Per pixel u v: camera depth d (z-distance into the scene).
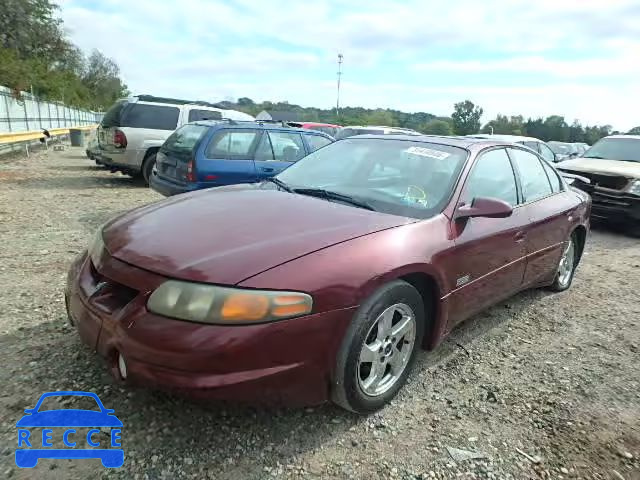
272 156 7.09
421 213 2.91
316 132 7.78
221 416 2.44
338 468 2.17
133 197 8.85
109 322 2.15
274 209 2.81
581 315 4.27
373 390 2.52
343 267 2.28
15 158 14.66
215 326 1.99
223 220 2.60
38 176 11.04
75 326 2.42
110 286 2.31
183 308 2.02
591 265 6.04
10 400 2.45
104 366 2.79
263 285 2.07
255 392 2.05
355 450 2.29
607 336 3.86
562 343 3.67
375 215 2.81
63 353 2.92
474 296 3.17
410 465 2.22
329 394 2.34
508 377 3.10
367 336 2.36
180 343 1.97
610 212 7.87
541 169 4.30
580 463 2.32
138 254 2.28
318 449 2.28
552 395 2.91
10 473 2.01
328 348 2.21
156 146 9.95
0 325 3.26
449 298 2.88
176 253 2.24
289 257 2.21
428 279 2.74
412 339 2.69
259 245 2.29
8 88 17.89
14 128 18.27
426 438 2.42
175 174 6.75
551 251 4.14
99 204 7.98
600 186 8.07
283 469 2.13
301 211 2.78
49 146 19.97
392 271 2.41
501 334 3.76
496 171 3.59
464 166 3.25
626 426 2.65
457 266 2.89
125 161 9.87
